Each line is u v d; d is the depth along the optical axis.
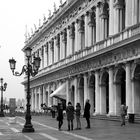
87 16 60.91
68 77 70.25
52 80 84.44
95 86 55.81
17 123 46.38
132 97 43.66
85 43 61.38
